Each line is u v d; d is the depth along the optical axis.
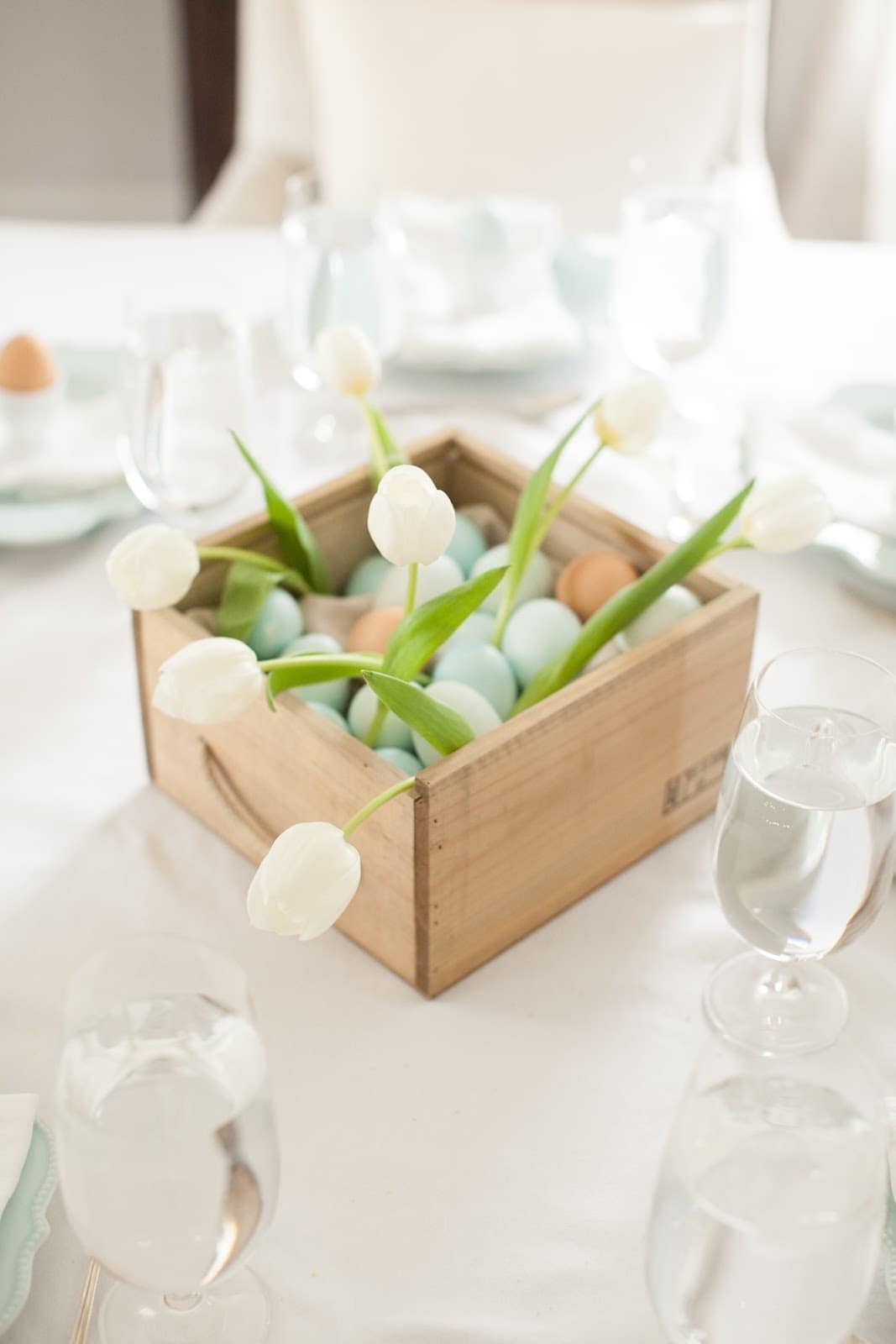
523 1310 0.91
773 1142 0.77
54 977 1.06
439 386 1.51
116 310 1.60
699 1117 0.78
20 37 3.21
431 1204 0.95
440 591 1.17
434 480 1.28
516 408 1.49
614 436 1.12
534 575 1.20
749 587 1.12
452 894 1.02
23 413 1.39
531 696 1.10
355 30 2.02
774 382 1.53
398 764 1.07
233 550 1.14
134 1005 0.84
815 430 1.42
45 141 3.37
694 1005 1.05
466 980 1.06
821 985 1.05
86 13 3.17
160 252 1.69
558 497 1.16
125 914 1.10
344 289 1.42
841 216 2.68
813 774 0.93
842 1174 0.77
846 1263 0.77
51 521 1.34
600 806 1.08
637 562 1.20
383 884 1.03
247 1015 0.83
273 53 2.22
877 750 0.92
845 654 0.96
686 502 1.38
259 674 0.96
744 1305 0.78
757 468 1.39
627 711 1.06
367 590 1.23
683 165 2.06
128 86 3.28
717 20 1.99
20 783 1.18
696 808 1.16
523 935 1.09
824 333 1.60
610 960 1.08
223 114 2.89
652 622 1.13
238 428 1.27
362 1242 0.93
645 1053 1.02
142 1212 0.79
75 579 1.34
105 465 1.39
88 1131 0.78
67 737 1.22
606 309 1.56
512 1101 1.00
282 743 1.06
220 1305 0.90
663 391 1.11
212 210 2.21
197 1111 0.80
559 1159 0.97
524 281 1.56
